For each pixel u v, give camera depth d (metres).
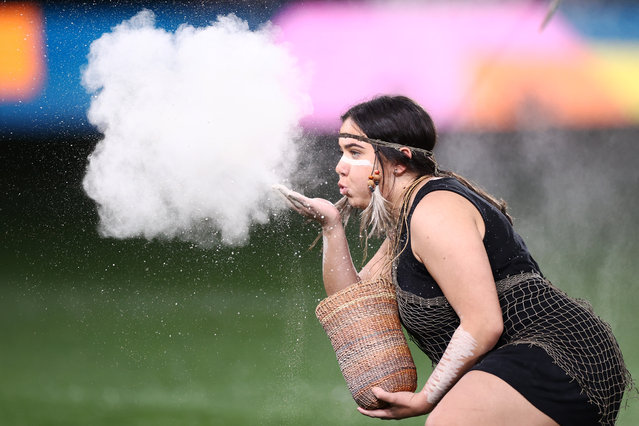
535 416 8.47
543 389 8.49
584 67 55.75
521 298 9.01
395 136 9.66
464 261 8.68
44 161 51.28
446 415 8.45
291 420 15.57
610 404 8.88
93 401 16.75
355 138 9.78
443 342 9.35
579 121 54.16
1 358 19.86
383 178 9.79
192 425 15.30
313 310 24.44
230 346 20.67
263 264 29.77
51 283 28.23
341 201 10.84
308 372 18.75
